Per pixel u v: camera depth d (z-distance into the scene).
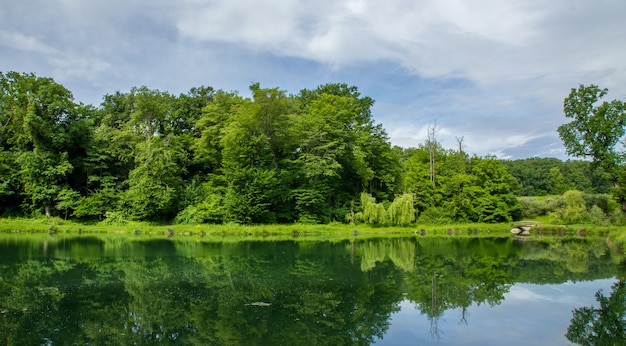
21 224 44.34
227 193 45.84
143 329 11.79
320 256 27.00
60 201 47.66
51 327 11.91
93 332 11.52
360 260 25.28
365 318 13.10
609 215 54.41
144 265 22.50
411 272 21.19
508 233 50.97
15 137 50.97
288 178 49.41
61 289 16.58
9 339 10.88
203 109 54.97
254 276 19.64
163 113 55.56
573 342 11.07
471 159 65.12
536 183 114.00
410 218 49.41
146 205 46.09
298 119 48.94
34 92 49.78
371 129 57.53
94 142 51.81
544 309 14.37
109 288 16.83
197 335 11.35
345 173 55.97
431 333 11.73
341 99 54.44
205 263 23.42
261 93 47.12
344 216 51.44
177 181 50.25
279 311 13.74
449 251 30.70
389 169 57.38
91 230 43.66
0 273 19.91
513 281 19.16
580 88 46.41
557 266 23.55
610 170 46.66
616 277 20.25
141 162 48.16
